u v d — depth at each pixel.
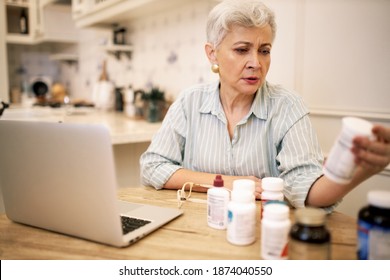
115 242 0.74
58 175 0.76
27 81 4.36
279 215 0.66
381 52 1.44
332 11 1.60
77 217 0.77
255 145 1.17
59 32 3.68
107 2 2.38
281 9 1.82
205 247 0.74
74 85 4.18
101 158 0.69
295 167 1.03
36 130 0.76
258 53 1.06
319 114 1.70
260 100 1.18
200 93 1.30
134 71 2.98
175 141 1.28
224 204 0.82
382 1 1.42
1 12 3.07
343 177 0.67
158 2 2.21
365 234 0.61
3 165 0.86
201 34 2.20
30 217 0.86
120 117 2.70
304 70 1.75
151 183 1.19
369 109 1.50
